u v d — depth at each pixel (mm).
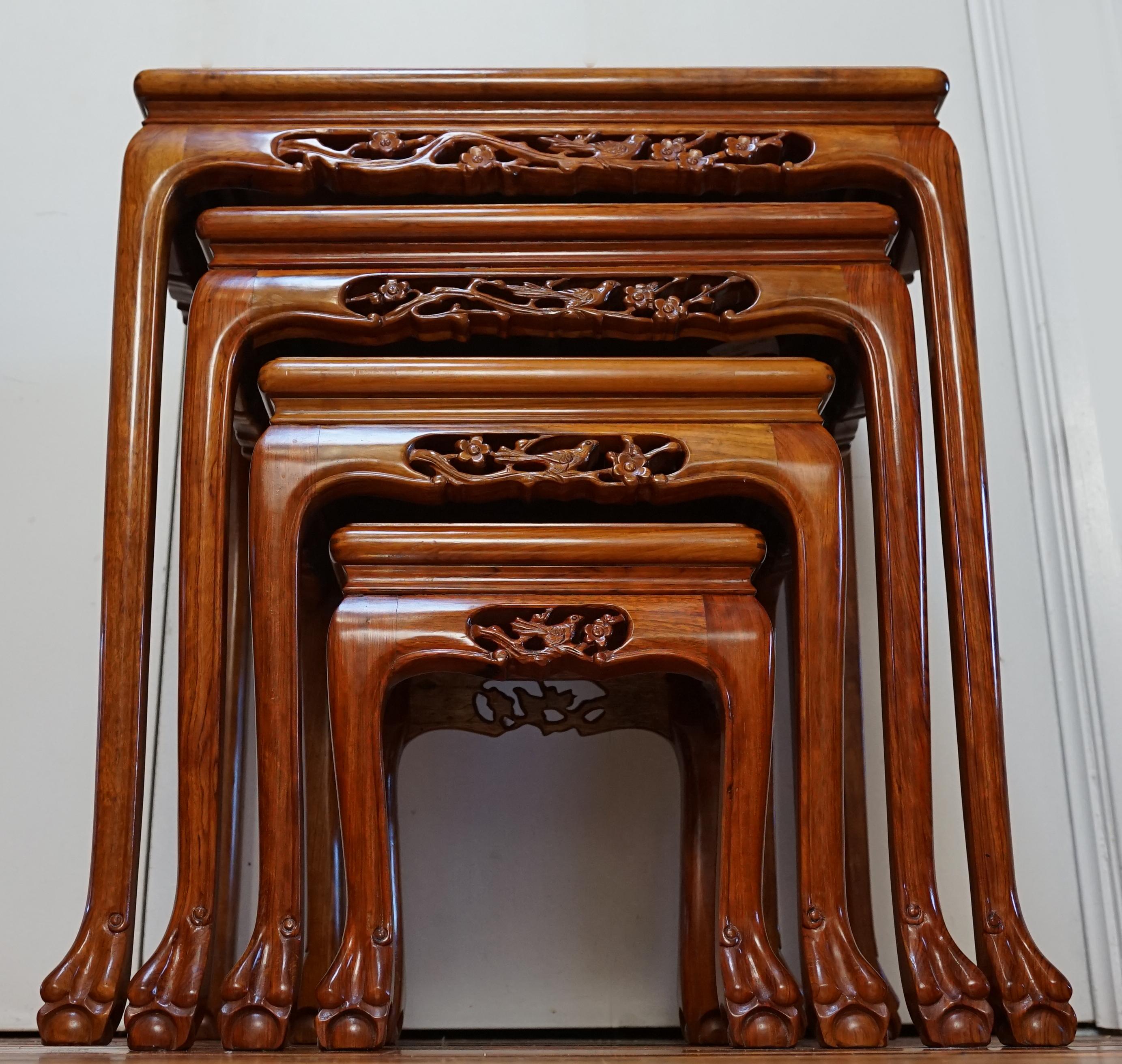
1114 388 1290
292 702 776
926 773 795
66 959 759
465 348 985
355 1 1402
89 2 1400
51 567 1255
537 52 1400
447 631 761
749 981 732
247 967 740
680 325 853
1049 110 1372
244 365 881
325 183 881
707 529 791
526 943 1179
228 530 877
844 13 1421
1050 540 1273
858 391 1035
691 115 891
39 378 1303
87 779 1205
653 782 1219
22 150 1365
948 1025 739
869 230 867
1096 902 1182
